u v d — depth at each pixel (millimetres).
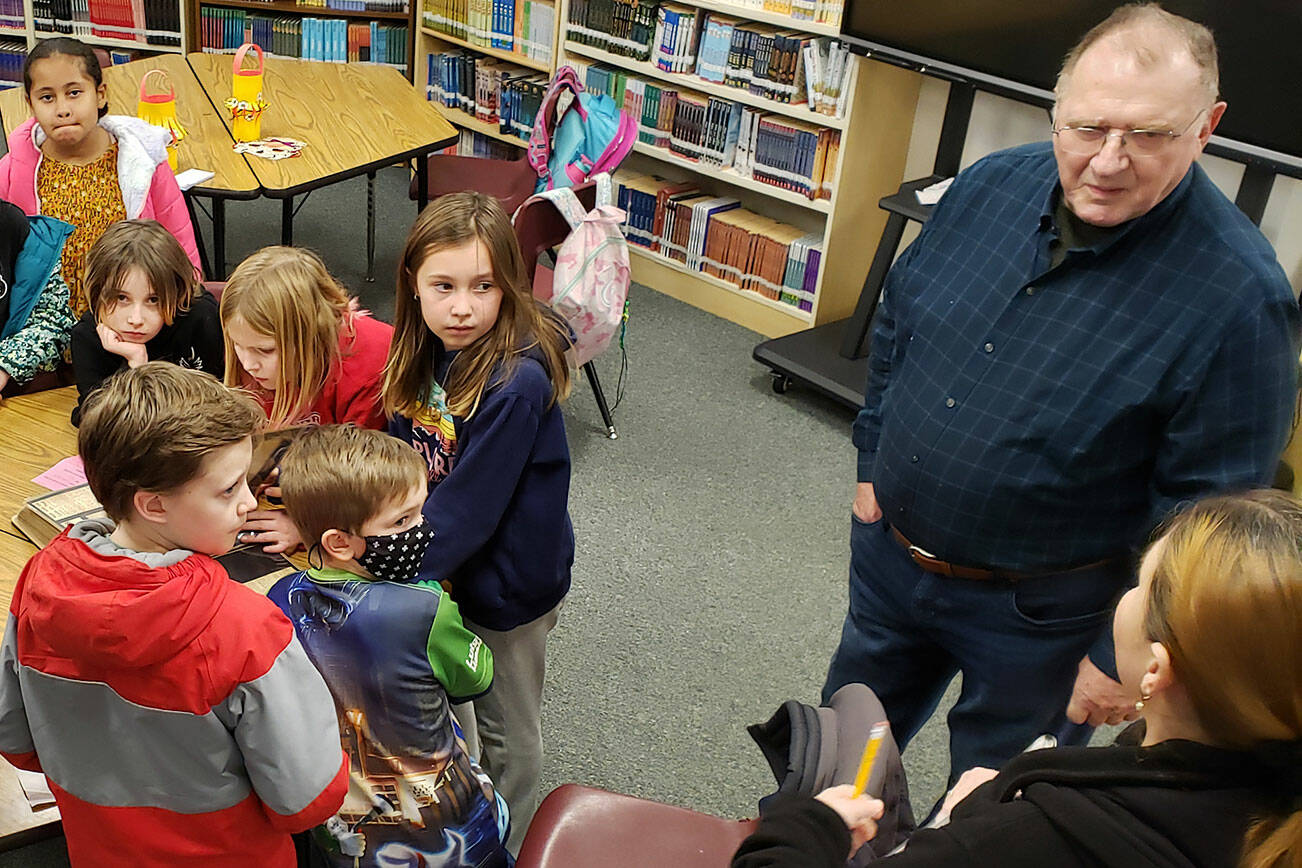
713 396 4145
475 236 1718
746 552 3303
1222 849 872
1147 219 1649
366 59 5684
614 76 4820
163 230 2268
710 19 4422
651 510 3445
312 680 1393
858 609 2133
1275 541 863
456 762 1691
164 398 1229
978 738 1996
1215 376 1591
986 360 1799
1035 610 1839
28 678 1311
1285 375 1597
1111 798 915
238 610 1306
